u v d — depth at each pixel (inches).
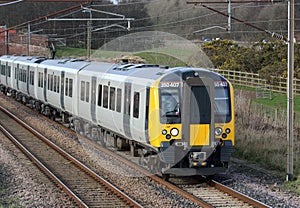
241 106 1494.8
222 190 784.3
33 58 1924.2
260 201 719.1
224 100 821.2
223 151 822.5
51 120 1601.9
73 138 1270.9
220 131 816.9
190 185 820.6
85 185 815.1
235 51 2440.9
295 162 970.1
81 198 733.3
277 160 956.6
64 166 964.6
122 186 809.5
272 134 1182.3
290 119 851.4
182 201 716.7
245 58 2365.9
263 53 2336.4
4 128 1449.3
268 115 1491.1
